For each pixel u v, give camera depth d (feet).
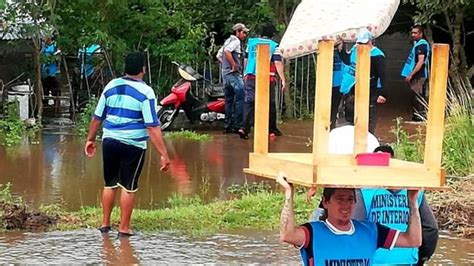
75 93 61.67
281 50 16.51
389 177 14.56
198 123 55.36
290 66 62.95
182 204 32.89
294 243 15.69
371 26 15.85
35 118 57.41
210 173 38.99
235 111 52.16
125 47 57.82
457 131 37.55
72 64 62.23
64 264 25.02
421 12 62.69
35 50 56.90
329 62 14.12
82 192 34.78
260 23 63.72
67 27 57.52
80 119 56.54
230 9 64.85
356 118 14.62
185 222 30.22
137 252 26.48
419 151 37.09
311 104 63.77
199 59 60.64
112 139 27.89
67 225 29.71
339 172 14.44
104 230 28.91
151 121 27.71
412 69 58.49
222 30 66.49
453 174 35.68
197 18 63.87
